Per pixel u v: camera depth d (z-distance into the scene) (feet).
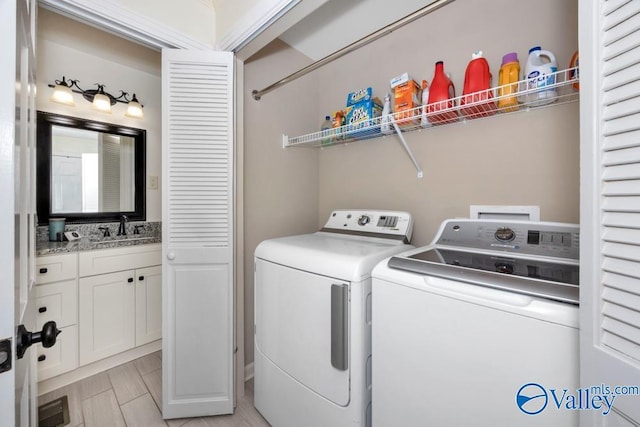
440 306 2.81
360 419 3.56
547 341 2.22
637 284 1.64
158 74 8.84
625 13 1.66
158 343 7.67
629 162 1.65
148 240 7.54
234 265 5.54
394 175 6.02
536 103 4.08
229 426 5.04
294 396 4.32
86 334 6.35
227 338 5.28
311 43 6.84
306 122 7.38
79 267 6.25
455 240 4.12
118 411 5.36
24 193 2.41
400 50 5.87
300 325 4.18
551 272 2.79
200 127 5.06
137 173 8.61
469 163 4.91
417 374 3.00
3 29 1.56
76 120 7.43
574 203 3.91
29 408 3.01
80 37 6.85
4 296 1.56
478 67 4.17
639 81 1.60
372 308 3.48
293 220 7.09
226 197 5.18
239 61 5.65
